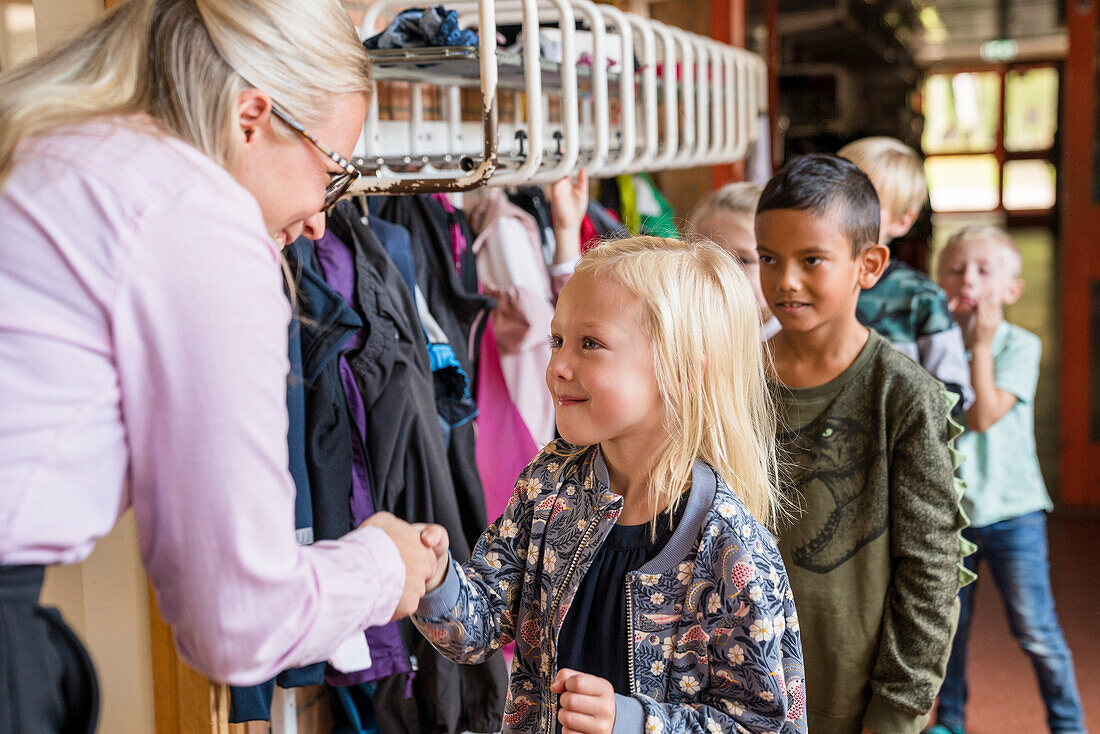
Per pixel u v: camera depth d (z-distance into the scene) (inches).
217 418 26.5
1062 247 150.0
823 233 49.9
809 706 51.9
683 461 35.8
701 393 36.4
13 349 26.2
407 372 56.2
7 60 83.0
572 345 36.1
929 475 48.9
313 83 32.0
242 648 27.4
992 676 102.4
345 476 53.1
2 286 26.6
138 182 27.4
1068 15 143.6
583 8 62.3
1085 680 99.8
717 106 94.9
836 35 219.3
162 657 56.2
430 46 51.8
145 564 28.3
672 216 108.3
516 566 39.5
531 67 52.4
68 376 26.5
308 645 28.7
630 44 68.2
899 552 49.5
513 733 39.0
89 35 32.3
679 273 36.4
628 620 35.6
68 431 26.5
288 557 28.0
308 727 62.3
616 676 35.6
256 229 28.6
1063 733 84.6
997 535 85.7
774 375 52.6
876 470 50.2
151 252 26.8
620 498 36.4
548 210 87.1
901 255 226.1
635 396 35.3
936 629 48.5
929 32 510.6
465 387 62.2
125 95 30.9
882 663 49.6
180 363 26.6
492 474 70.3
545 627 37.4
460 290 66.3
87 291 26.6
